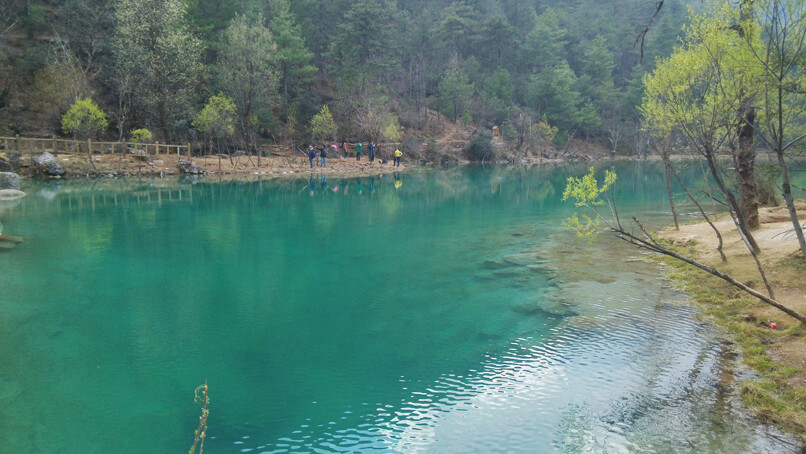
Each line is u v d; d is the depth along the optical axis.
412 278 13.45
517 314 10.66
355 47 62.38
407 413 6.90
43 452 5.98
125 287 12.36
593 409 6.88
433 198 31.08
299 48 58.38
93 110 34.31
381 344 9.20
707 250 14.12
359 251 16.58
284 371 8.15
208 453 6.01
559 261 15.04
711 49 9.19
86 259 14.82
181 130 45.78
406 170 53.09
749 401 6.77
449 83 73.69
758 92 8.88
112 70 44.19
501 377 7.90
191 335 9.53
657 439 6.09
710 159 9.18
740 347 8.42
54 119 39.41
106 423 6.62
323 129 51.50
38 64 40.75
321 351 8.89
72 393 7.36
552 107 78.19
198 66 42.84
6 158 31.33
